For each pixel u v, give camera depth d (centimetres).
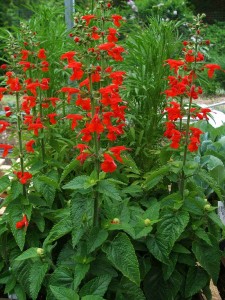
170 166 265
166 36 364
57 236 244
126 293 249
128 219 251
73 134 354
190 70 256
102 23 261
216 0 1434
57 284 246
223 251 314
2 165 477
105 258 249
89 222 247
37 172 294
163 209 263
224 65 1085
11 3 1128
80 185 229
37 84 274
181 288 274
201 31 254
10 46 290
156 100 362
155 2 1059
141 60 366
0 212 378
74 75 231
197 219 274
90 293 233
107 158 226
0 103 745
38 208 283
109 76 243
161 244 253
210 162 365
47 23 385
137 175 343
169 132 268
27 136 324
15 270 267
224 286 311
